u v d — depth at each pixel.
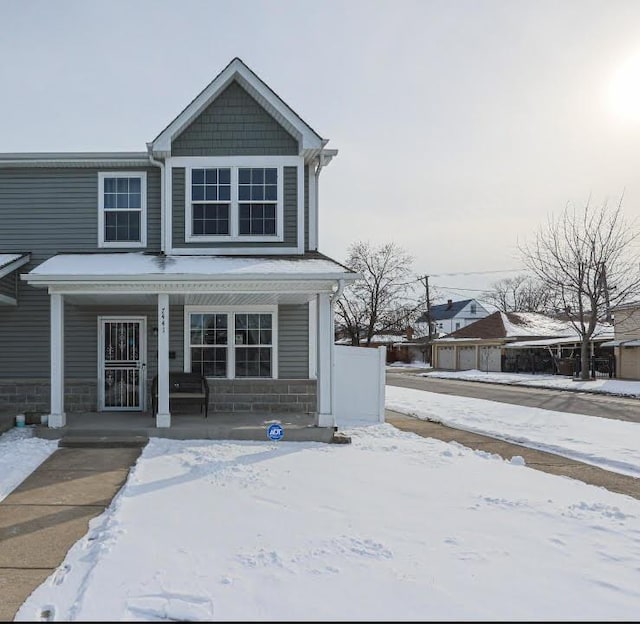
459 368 41.66
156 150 11.02
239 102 11.40
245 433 9.43
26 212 11.59
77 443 8.93
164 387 9.57
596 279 25.98
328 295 9.80
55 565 4.49
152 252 11.51
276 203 11.39
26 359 11.42
